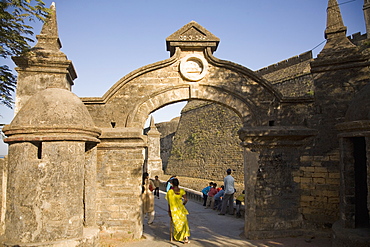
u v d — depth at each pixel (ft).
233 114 97.50
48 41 29.04
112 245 26.37
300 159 29.78
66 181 19.54
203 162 103.24
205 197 50.49
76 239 19.30
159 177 114.93
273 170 29.35
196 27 31.22
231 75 31.32
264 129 28.89
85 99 29.84
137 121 30.32
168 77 31.14
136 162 29.35
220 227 33.73
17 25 26.63
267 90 31.14
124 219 28.66
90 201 24.77
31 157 19.42
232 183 41.29
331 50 29.99
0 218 24.84
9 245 18.43
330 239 27.17
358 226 23.76
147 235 30.09
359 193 25.82
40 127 19.24
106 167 29.22
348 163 23.63
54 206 19.06
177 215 27.09
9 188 19.61
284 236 28.27
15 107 27.20
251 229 28.45
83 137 20.63
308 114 30.32
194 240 27.91
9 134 19.86
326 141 29.01
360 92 23.91
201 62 31.27
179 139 125.49
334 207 28.07
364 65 28.27
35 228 18.76
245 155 29.55
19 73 27.71
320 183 28.81
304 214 29.22
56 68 28.19
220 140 98.94
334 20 30.73
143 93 30.76
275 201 28.99
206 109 113.80
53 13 29.94
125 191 28.99
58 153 19.53
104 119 30.17
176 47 31.14
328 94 29.50
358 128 21.54
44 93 21.74
